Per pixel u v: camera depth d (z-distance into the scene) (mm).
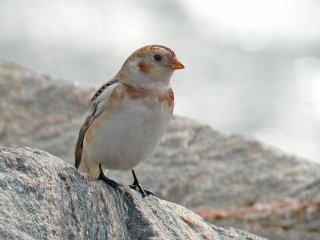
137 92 8688
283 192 14938
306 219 14188
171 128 16344
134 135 8688
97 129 8797
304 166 15719
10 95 16891
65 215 7113
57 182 7250
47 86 17281
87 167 9242
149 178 14828
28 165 7156
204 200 14680
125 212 8008
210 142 16156
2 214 6609
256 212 14383
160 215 8250
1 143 15539
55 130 16078
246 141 16281
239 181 15172
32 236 6641
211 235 8359
